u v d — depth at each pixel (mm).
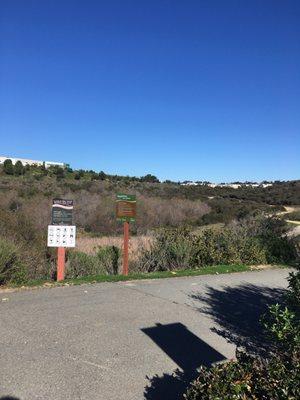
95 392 4539
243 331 6633
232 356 5645
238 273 11461
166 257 12266
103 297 8164
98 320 6781
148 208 32000
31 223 12367
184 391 4660
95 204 30125
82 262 11062
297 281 4949
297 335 3986
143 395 4547
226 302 8297
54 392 4488
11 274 9008
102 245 13422
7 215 12008
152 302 7992
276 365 3625
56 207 9367
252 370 3691
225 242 13516
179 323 6875
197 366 5305
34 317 6781
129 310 7406
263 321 5160
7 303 7520
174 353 5668
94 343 5840
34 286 8797
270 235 14984
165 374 5047
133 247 13414
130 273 10875
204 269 11641
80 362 5227
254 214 19953
